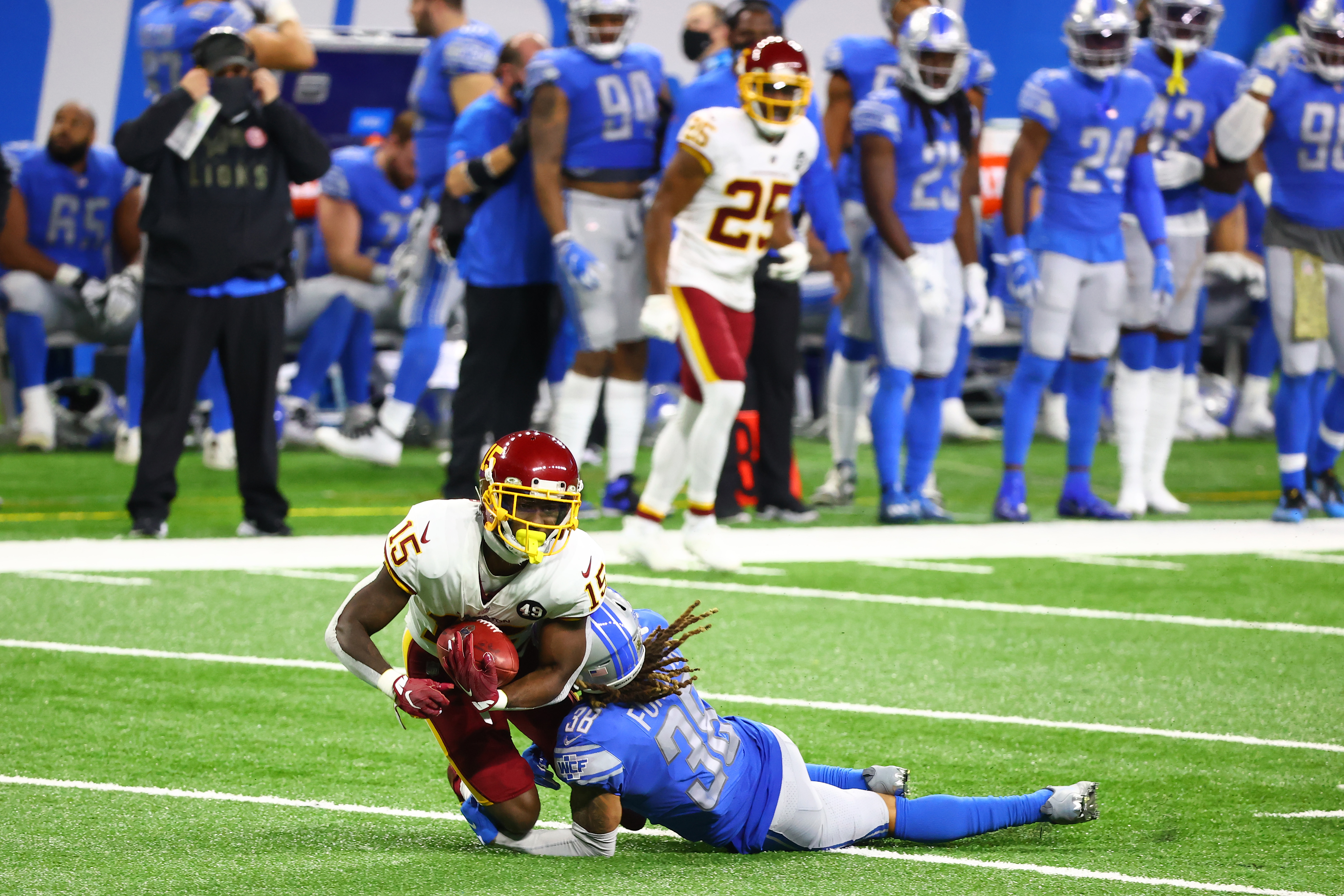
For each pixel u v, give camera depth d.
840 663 22.34
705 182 27.97
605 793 13.45
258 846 13.95
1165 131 36.91
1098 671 21.98
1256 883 12.98
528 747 16.62
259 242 31.95
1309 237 35.31
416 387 39.25
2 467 44.50
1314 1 34.56
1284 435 36.53
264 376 32.78
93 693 20.08
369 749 17.72
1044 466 47.41
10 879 12.74
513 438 13.06
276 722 18.80
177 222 31.58
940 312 33.81
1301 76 34.91
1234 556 31.80
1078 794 14.27
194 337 32.34
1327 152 34.94
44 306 46.00
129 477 42.72
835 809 13.87
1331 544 33.34
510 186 34.81
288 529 33.69
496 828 13.94
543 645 13.41
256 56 32.47
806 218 38.47
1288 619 25.67
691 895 12.36
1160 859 13.73
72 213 45.19
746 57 27.67
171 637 23.48
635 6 33.19
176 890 12.49
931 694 20.59
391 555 13.23
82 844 13.91
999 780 16.70
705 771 13.39
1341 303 35.50
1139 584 28.80
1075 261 35.88
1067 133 35.22
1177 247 37.62
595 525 35.53
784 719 19.22
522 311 35.28
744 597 27.20
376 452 39.12
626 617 13.55
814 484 43.22
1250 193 48.84
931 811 14.02
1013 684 21.17
